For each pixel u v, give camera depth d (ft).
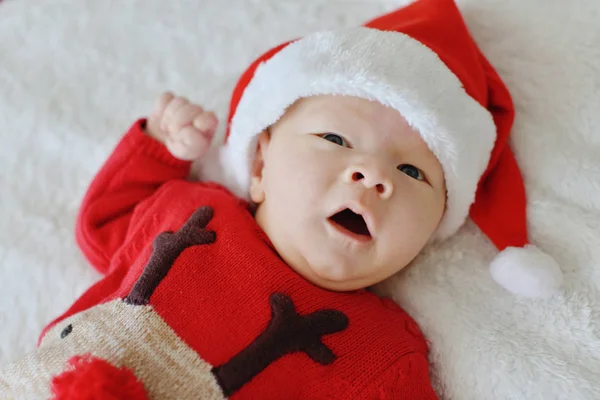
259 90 1.38
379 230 1.26
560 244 1.35
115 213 1.52
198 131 1.49
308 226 1.27
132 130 1.52
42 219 1.58
